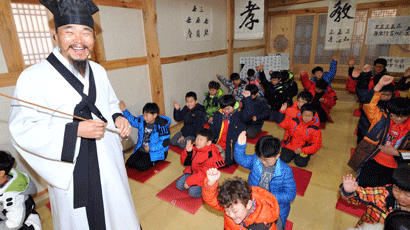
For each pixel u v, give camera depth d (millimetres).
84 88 1466
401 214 1052
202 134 2582
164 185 3014
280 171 1904
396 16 6855
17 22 2398
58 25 1301
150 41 3846
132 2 3512
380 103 3008
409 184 1297
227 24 6086
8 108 2410
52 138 1313
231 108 3203
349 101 6332
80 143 1447
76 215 1534
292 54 8867
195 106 4074
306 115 3102
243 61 6922
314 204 2574
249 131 4234
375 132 2447
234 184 1349
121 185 1679
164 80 4352
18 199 1869
